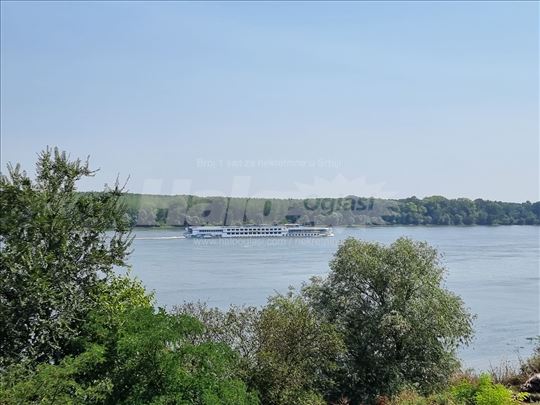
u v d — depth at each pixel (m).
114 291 23.06
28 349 19.78
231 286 73.88
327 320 32.03
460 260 111.56
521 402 18.09
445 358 31.67
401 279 32.44
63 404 15.77
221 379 19.27
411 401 20.59
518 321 55.50
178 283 77.00
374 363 30.84
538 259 113.00
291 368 25.38
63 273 21.06
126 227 23.53
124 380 18.34
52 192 21.92
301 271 89.38
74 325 21.06
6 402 14.84
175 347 18.86
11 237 20.42
